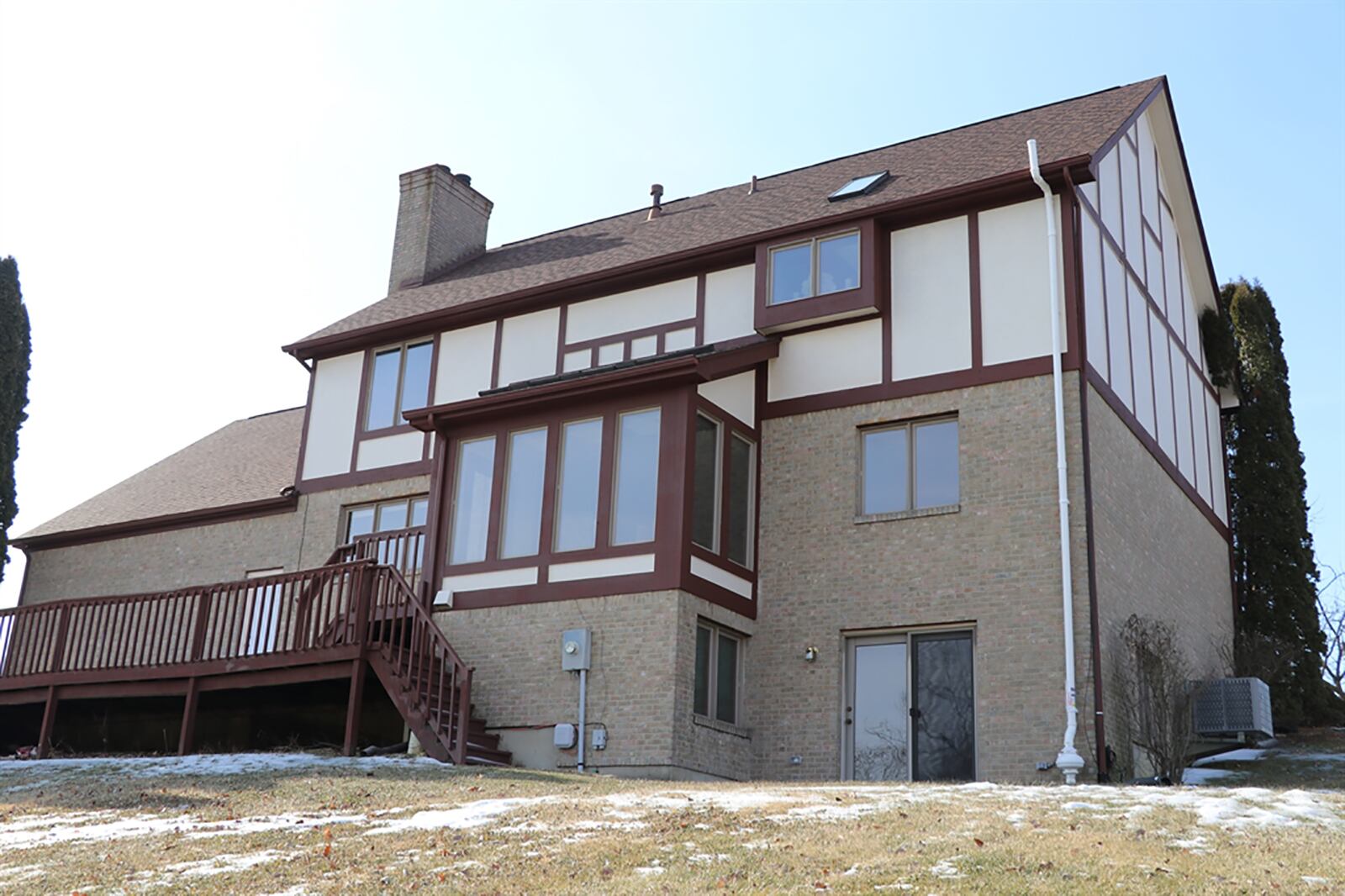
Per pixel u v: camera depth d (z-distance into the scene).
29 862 10.35
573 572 16.56
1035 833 9.63
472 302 20.64
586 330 19.73
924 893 8.12
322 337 22.34
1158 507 18.44
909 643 16.30
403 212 25.00
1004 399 16.20
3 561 23.94
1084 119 19.02
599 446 16.91
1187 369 21.58
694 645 15.89
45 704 19.61
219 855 10.15
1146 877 8.36
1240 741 18.95
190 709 17.44
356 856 9.84
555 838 9.98
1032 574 15.45
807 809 10.82
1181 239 22.14
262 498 22.44
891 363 17.12
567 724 15.89
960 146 19.84
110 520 24.64
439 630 16.08
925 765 15.78
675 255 18.77
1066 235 16.33
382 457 21.33
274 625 20.98
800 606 16.95
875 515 16.72
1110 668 15.23
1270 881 8.24
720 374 16.67
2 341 24.09
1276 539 22.88
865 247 17.33
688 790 12.55
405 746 16.48
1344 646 25.05
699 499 16.56
